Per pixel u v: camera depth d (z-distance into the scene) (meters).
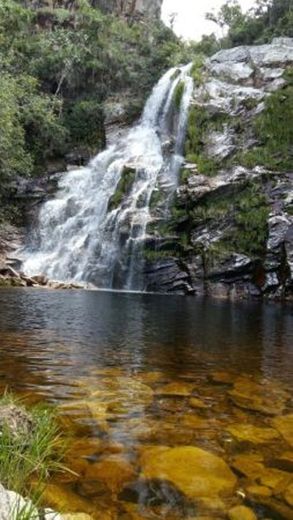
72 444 3.93
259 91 28.22
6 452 3.11
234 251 21.92
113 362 6.92
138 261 23.02
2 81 25.30
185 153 27.52
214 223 22.64
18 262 25.12
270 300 20.45
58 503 2.98
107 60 38.75
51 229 27.69
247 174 23.33
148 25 51.34
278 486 3.38
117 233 24.09
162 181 25.41
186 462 3.67
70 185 30.17
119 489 3.24
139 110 35.12
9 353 7.18
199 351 8.04
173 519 2.93
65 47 37.66
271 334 10.22
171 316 12.79
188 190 23.25
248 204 22.39
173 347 8.28
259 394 5.61
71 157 33.75
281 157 24.27
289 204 21.69
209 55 46.72
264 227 21.72
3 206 29.11
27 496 2.80
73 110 35.56
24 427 3.67
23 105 31.42
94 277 23.95
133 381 5.94
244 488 3.34
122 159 29.05
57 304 14.02
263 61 31.08
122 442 4.03
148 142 31.56
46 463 3.43
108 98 37.91
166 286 22.02
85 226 26.55
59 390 5.40
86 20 42.84
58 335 8.89
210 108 27.94
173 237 22.78
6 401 4.18
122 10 55.94
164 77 35.16
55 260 25.31
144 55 42.22
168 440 4.12
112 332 9.55
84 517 2.79
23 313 11.72
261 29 44.88
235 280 21.45
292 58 30.66
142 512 2.99
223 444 4.09
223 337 9.61
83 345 8.05
